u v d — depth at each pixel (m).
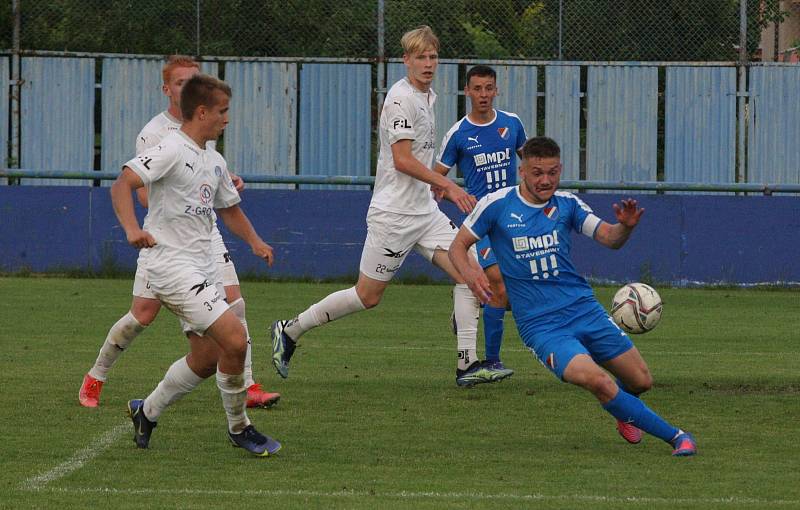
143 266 23.42
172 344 33.88
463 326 27.19
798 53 59.25
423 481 17.78
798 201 51.59
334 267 52.75
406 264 52.97
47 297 45.22
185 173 19.06
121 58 57.94
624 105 58.19
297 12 58.09
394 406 24.58
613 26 58.03
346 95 58.06
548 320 20.31
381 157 27.27
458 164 30.03
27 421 22.41
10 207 52.72
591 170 58.50
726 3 57.66
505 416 23.52
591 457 19.70
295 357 32.19
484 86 29.16
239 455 19.59
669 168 58.25
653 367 30.66
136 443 20.17
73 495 16.70
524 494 16.94
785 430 22.11
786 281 51.69
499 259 20.78
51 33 58.12
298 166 58.28
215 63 57.94
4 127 57.84
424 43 26.73
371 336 36.81
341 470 18.55
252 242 21.36
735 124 57.97
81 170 58.00
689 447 19.69
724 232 51.81
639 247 52.00
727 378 28.69
